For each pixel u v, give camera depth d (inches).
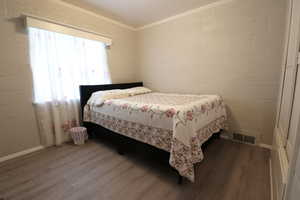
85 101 97.6
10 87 72.7
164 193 51.2
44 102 82.9
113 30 116.3
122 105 74.2
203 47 97.1
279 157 41.7
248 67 82.6
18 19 72.5
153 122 60.2
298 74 36.4
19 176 60.9
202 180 57.1
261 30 76.9
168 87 119.9
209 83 97.6
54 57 85.0
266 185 54.1
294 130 35.1
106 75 112.4
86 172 63.1
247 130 86.5
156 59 124.4
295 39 42.7
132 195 50.5
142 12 101.9
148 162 70.4
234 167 64.7
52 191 52.7
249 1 78.5
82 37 94.8
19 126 76.7
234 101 89.3
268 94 78.4
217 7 88.6
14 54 72.6
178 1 87.6
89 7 94.2
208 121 69.0
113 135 81.5
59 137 88.1
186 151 50.2
